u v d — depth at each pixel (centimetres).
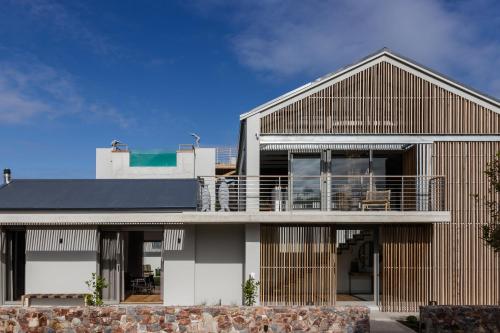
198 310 1003
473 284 1395
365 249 1491
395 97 1458
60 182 1698
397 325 1171
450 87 1457
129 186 1664
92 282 1435
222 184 1450
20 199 1498
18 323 1001
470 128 1445
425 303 1377
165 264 1462
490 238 979
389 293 1379
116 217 1404
